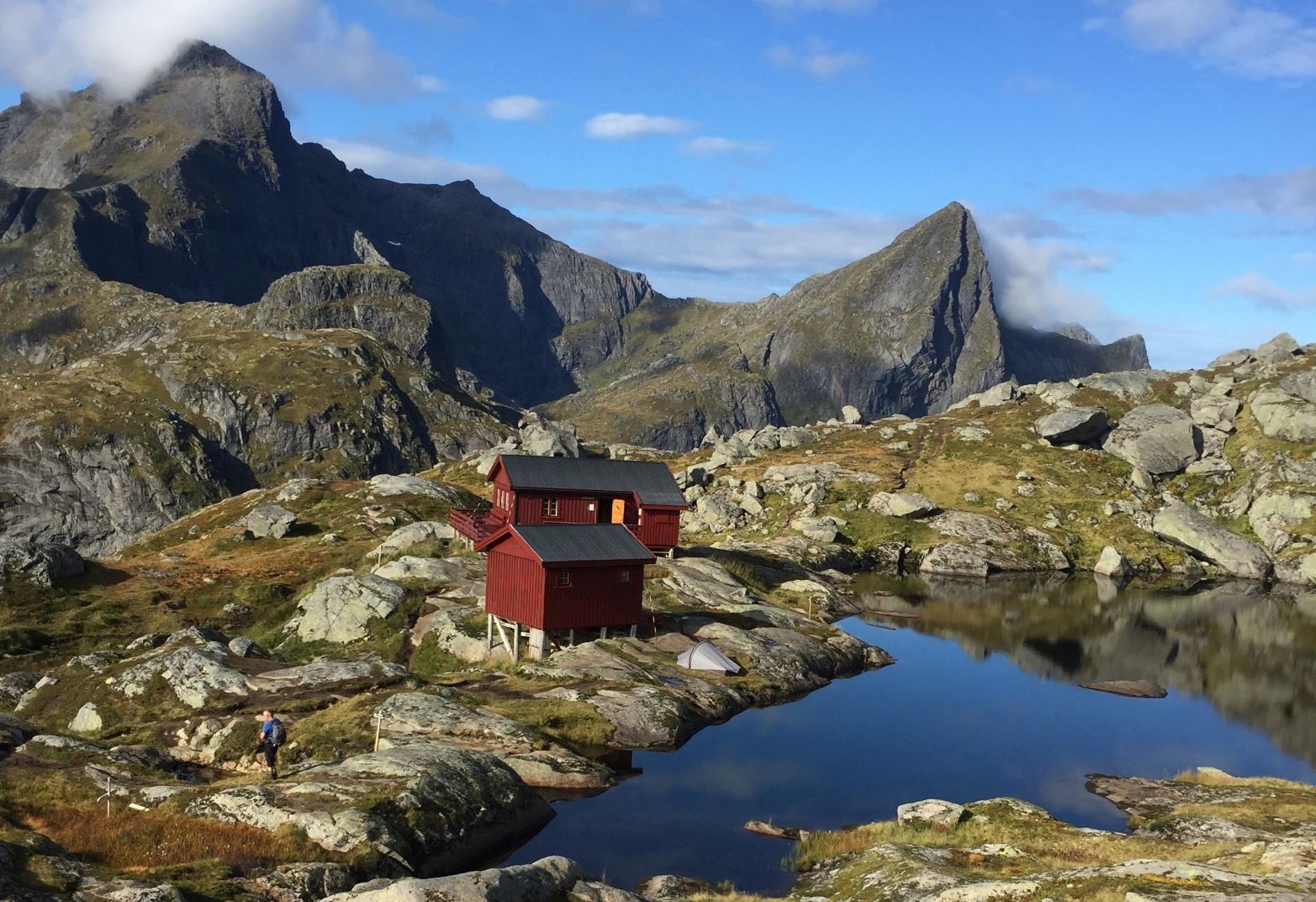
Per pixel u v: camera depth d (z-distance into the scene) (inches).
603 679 2090.3
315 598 2664.9
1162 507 5536.4
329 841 1122.0
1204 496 5718.5
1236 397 6520.7
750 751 1934.1
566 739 1787.6
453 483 5757.9
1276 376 6565.0
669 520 3245.6
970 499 5467.5
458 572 2982.3
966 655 2999.5
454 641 2399.1
